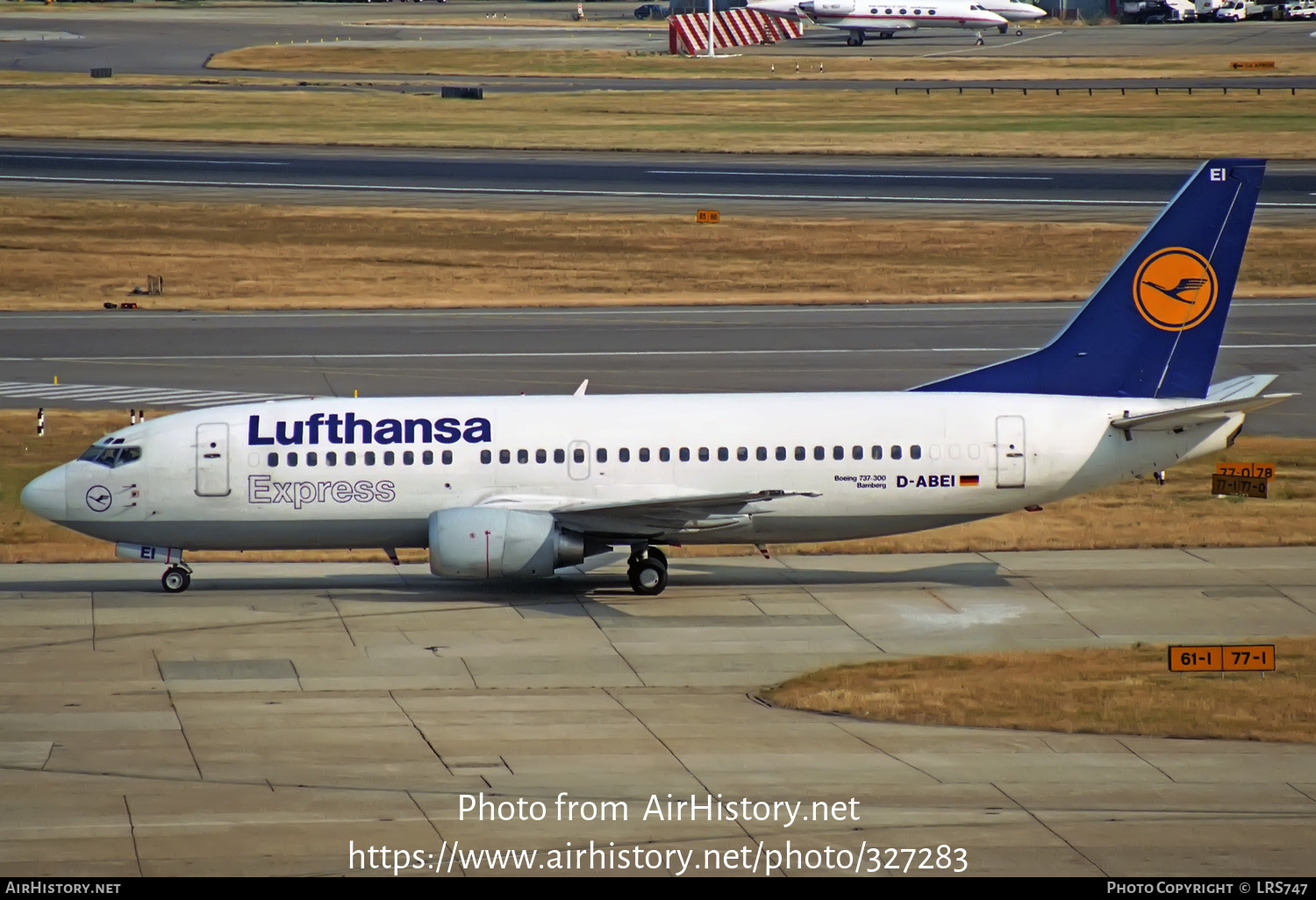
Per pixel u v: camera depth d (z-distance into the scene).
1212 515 180.50
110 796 89.50
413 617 141.75
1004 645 132.75
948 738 104.62
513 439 148.75
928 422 149.62
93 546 169.88
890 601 147.62
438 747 101.44
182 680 120.62
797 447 148.88
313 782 92.81
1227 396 152.62
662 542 151.38
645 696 116.88
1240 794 91.44
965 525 177.50
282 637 134.38
